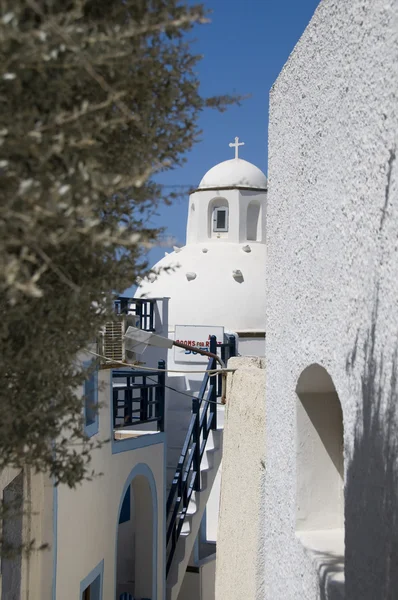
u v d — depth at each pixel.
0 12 2.04
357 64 3.95
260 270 28.11
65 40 2.17
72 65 2.29
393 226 3.43
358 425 3.89
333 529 5.12
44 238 2.19
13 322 2.81
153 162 2.97
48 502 8.36
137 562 13.29
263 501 6.56
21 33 2.07
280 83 5.60
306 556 4.76
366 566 3.72
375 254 3.67
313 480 5.15
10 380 2.98
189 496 14.73
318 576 4.48
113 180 2.38
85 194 2.31
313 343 4.73
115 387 12.03
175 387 19.14
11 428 2.98
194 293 27.22
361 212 3.88
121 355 10.71
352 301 4.00
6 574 6.71
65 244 2.56
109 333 10.20
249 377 7.52
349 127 4.07
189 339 21.77
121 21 2.75
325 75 4.51
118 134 2.89
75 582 9.43
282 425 5.50
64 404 3.18
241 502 7.51
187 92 3.09
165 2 2.77
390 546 3.39
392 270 3.44
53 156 2.46
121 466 11.72
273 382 5.81
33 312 2.76
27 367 2.88
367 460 3.73
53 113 2.39
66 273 2.73
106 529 11.02
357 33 3.95
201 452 15.13
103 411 10.98
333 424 5.19
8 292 2.17
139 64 2.78
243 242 29.28
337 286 4.26
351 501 3.99
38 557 8.16
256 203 29.91
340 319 4.20
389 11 3.51
